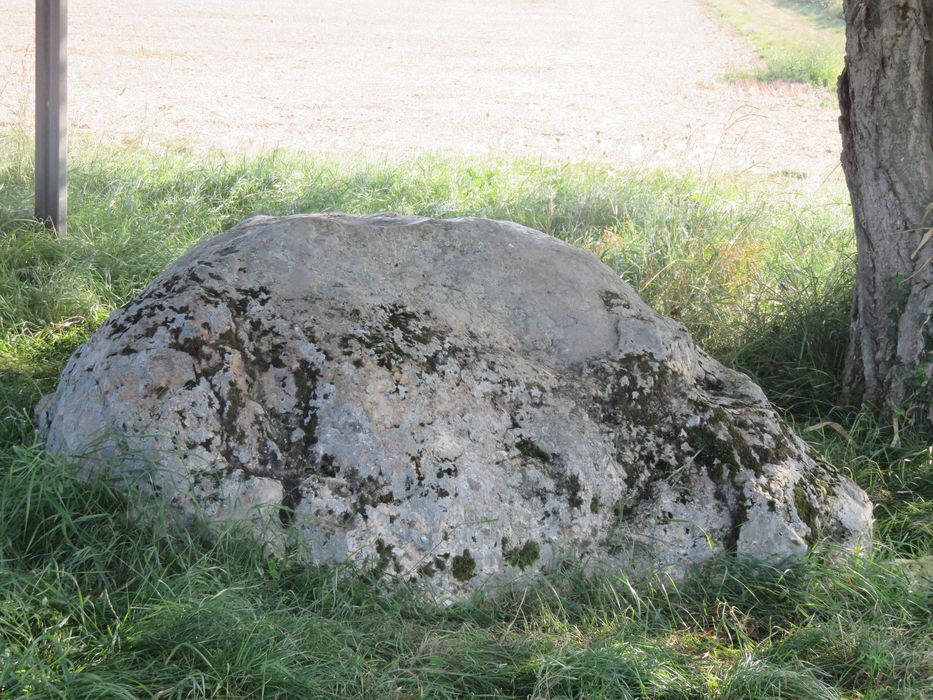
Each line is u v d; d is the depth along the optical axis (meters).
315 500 3.04
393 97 16.41
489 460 3.24
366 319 3.37
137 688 2.52
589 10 35.12
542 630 3.03
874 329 4.53
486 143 12.43
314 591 2.95
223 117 13.41
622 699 2.70
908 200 4.36
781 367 5.07
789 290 5.64
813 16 32.06
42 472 3.12
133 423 3.05
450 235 3.75
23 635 2.68
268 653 2.65
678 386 3.65
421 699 2.66
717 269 5.88
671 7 36.53
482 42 25.44
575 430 3.41
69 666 2.58
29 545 2.97
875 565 3.35
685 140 13.21
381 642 2.86
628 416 3.54
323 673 2.66
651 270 5.95
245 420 3.12
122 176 7.77
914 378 4.32
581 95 17.56
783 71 20.27
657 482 3.43
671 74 20.59
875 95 4.38
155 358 3.13
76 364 3.34
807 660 2.96
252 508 3.00
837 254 6.34
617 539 3.30
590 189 7.86
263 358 3.23
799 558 3.33
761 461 3.53
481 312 3.62
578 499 3.29
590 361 3.62
